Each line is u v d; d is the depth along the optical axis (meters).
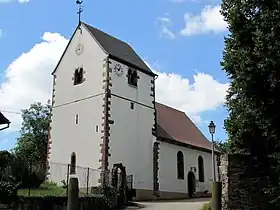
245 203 17.75
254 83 17.86
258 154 18.42
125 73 41.84
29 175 31.80
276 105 17.64
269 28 17.52
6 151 30.88
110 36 44.44
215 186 11.88
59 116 42.66
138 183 40.28
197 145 49.66
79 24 43.47
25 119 60.41
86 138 39.53
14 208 23.33
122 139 39.66
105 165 37.28
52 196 25.73
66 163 40.28
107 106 38.88
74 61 42.94
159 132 45.50
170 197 43.56
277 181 17.44
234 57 18.89
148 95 44.31
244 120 18.56
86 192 31.59
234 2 19.41
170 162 44.84
